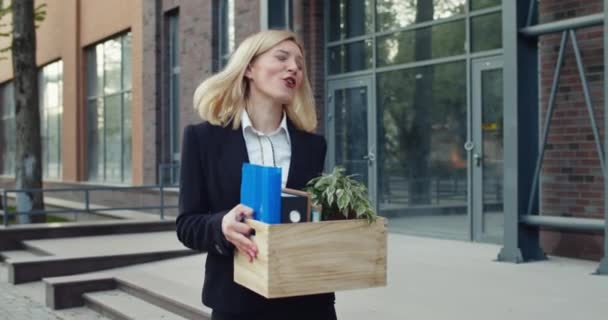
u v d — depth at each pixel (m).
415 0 9.60
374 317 5.08
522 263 7.19
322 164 2.31
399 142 9.89
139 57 15.28
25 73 13.95
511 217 7.26
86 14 18.11
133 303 6.84
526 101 7.32
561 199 7.47
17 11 13.91
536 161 7.38
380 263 2.01
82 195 18.02
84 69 18.56
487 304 5.43
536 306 5.32
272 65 2.15
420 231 9.57
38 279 8.51
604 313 5.07
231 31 12.77
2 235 10.22
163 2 14.59
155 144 14.63
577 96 7.30
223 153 2.17
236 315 2.11
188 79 13.74
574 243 7.38
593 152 7.17
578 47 7.04
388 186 10.09
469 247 8.38
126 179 16.55
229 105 2.20
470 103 8.78
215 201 2.16
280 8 10.81
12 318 6.90
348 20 10.72
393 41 9.96
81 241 10.16
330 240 1.95
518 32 7.21
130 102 16.30
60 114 20.58
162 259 9.01
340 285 1.96
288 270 1.89
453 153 9.08
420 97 9.55
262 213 1.94
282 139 2.27
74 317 6.91
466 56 8.84
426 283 6.29
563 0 7.35
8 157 26.11
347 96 10.74
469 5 8.79
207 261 2.18
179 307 6.20
